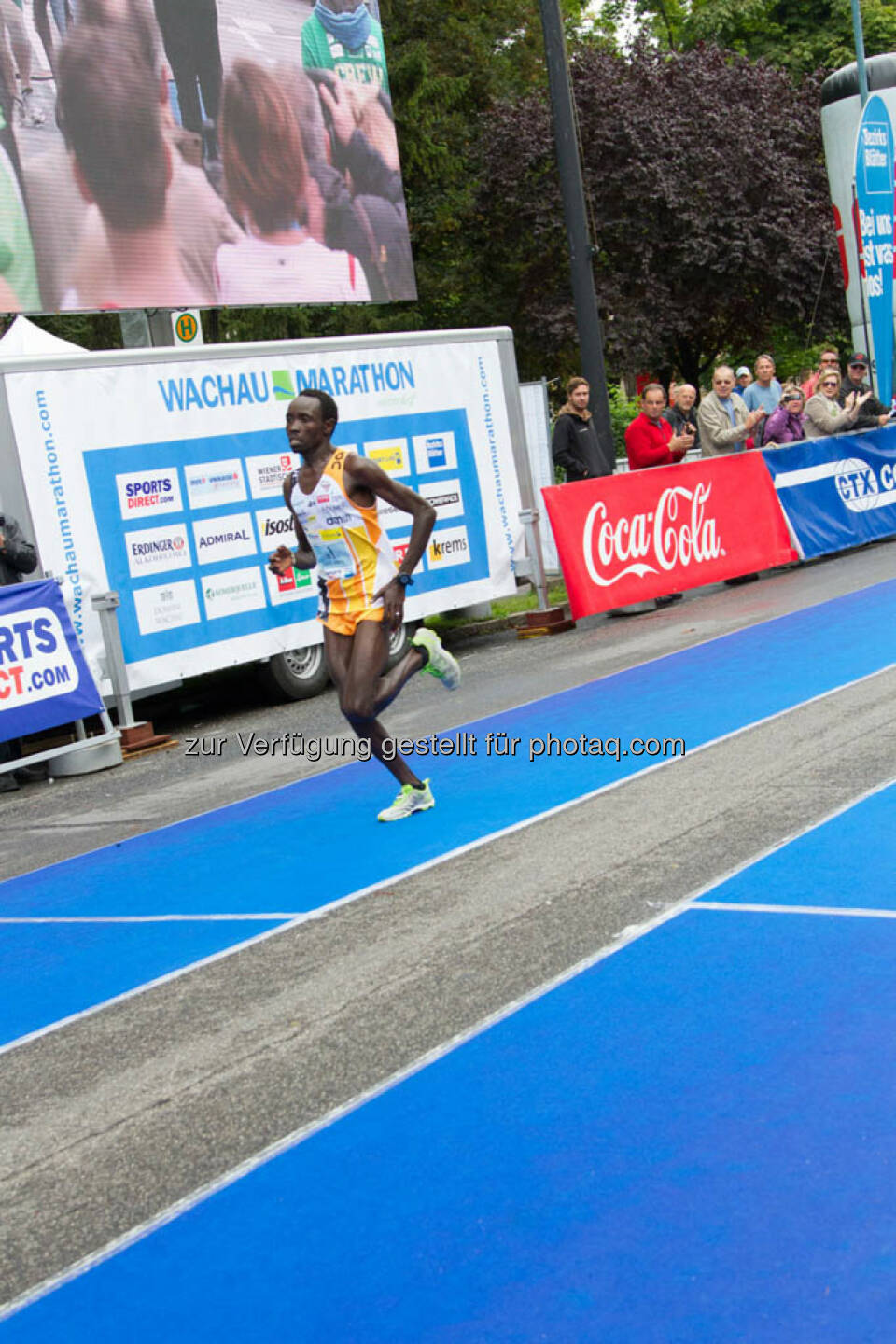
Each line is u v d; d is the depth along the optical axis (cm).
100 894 643
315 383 1162
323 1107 389
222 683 1327
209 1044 444
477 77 3192
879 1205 308
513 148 2617
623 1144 347
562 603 1479
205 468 1081
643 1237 308
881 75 1995
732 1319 278
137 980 516
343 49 1969
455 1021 433
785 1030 397
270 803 780
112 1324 305
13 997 519
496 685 1046
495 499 1304
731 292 2634
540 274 2755
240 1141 377
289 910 572
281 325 2647
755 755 719
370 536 670
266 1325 297
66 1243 339
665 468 1340
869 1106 350
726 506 1407
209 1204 347
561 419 1325
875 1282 283
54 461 993
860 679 866
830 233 2611
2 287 1555
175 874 658
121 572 1027
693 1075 378
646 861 567
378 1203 336
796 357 3086
